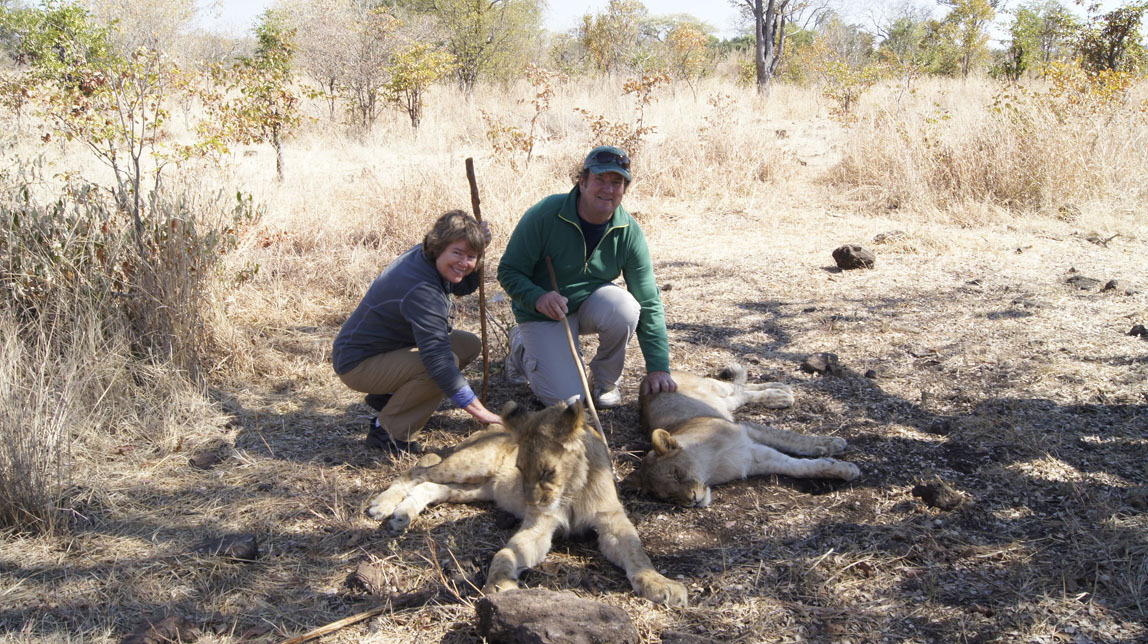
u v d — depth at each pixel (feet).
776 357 18.06
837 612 9.82
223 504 12.55
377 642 9.59
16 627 9.71
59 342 15.39
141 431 14.52
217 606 10.25
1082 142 29.86
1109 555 10.44
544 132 47.70
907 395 15.69
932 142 32.65
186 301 16.38
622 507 12.09
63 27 34.42
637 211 30.48
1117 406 14.42
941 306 20.39
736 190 33.35
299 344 18.74
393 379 13.75
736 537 11.61
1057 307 19.71
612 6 88.07
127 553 11.25
